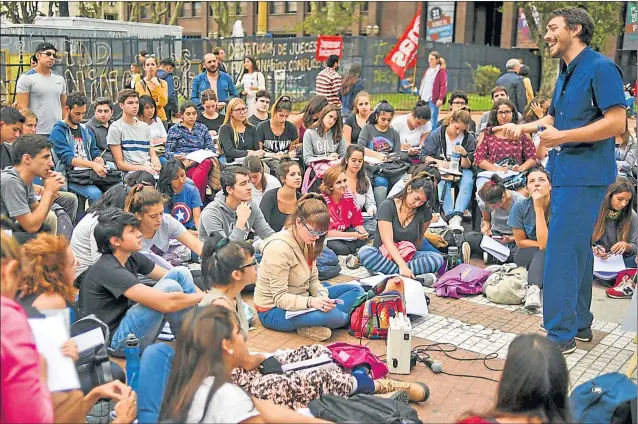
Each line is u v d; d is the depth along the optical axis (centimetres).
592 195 503
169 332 505
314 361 427
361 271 724
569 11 490
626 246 675
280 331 560
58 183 557
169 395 310
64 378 293
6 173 537
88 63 1557
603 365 512
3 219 423
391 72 2380
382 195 872
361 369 447
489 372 499
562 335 527
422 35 3722
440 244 727
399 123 997
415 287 595
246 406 303
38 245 368
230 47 1881
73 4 2389
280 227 706
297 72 2016
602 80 477
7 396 255
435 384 479
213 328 310
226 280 427
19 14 2138
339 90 1435
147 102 916
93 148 846
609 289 666
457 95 1080
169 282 483
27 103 902
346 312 566
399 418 382
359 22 3572
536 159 859
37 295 364
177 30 2038
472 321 595
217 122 1003
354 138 1001
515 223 674
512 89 1324
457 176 861
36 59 911
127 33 1795
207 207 647
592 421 383
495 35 3800
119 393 357
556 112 514
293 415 332
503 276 650
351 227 755
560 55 500
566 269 516
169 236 613
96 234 466
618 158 920
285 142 926
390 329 490
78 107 802
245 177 636
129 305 479
